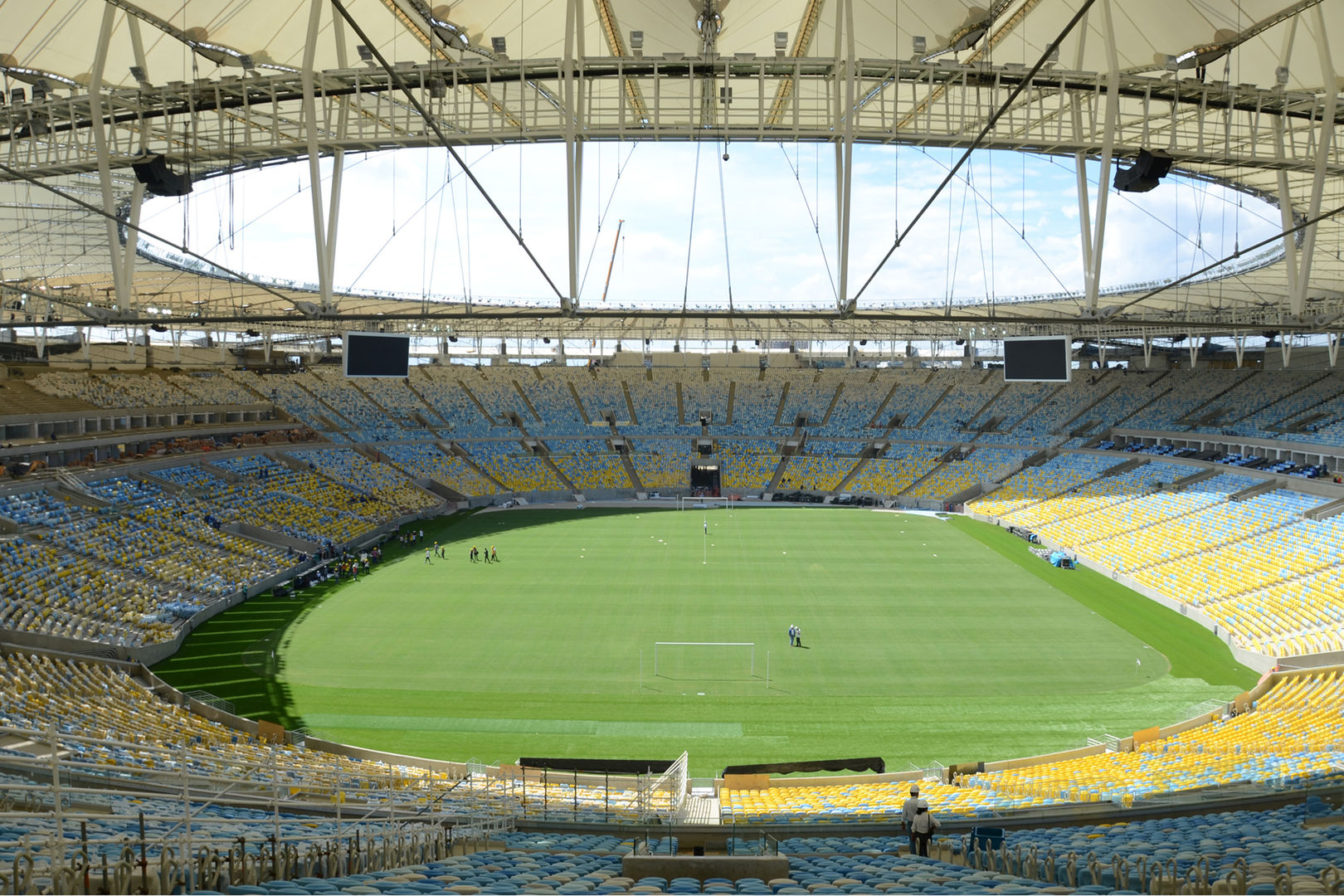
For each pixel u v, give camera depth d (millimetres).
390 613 45000
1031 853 13945
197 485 61031
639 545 63719
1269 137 30547
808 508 82750
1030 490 78062
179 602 43094
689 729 30641
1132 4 27938
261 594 49000
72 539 45000
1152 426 79812
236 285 64188
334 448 80812
